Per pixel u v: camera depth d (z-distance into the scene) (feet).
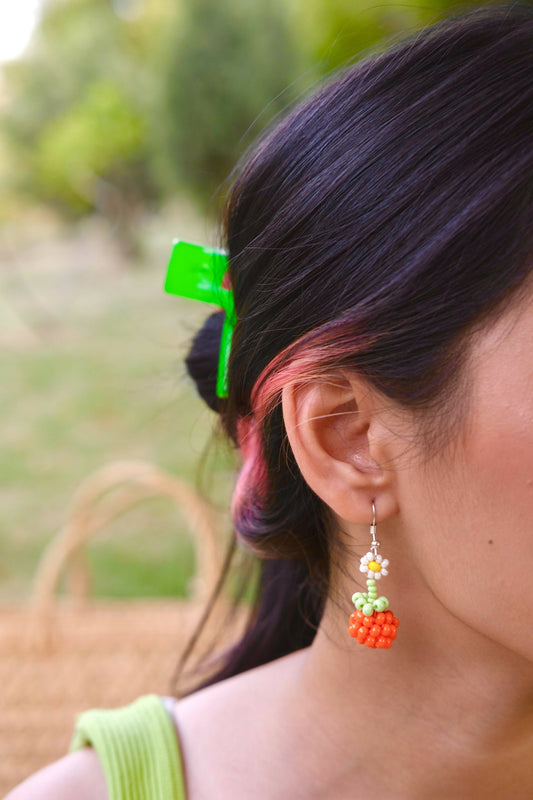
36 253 50.78
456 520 1.86
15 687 4.97
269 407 2.08
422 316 1.77
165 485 5.34
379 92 1.90
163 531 12.53
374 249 1.81
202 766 2.41
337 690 2.24
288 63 19.84
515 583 1.82
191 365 2.64
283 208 1.99
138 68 35.96
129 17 42.04
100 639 5.24
